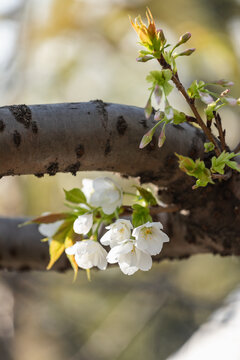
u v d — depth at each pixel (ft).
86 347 19.83
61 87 15.46
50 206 15.92
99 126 4.66
